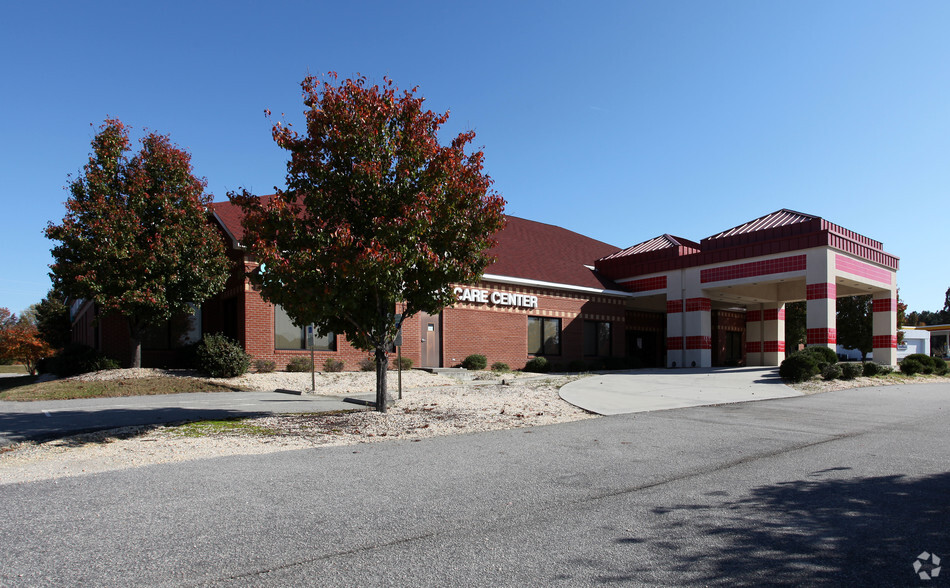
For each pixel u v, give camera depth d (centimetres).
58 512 502
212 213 2142
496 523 484
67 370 1908
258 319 1970
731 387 1709
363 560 402
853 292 2730
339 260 943
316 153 1069
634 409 1264
